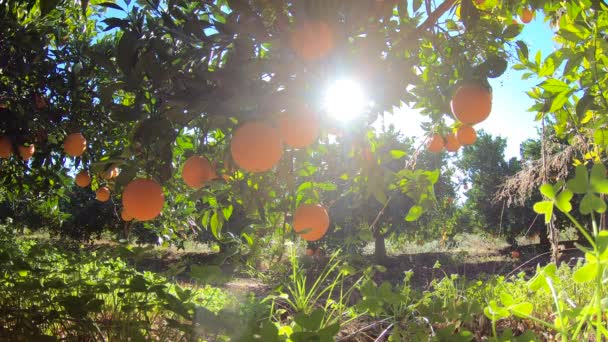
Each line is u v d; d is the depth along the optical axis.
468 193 17.59
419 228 14.77
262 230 2.52
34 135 3.96
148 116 1.75
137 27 1.70
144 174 2.20
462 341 1.60
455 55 2.39
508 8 2.67
